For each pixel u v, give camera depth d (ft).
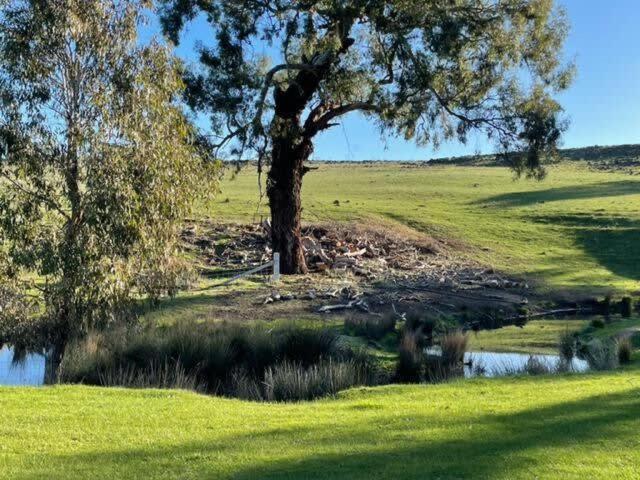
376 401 34.14
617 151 347.77
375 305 80.94
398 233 128.77
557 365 49.19
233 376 47.21
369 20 86.53
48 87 50.03
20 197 49.11
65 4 49.85
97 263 49.24
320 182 223.30
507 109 92.17
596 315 86.43
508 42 91.04
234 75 80.28
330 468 22.72
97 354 47.47
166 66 53.93
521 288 98.53
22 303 51.52
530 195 181.37
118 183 48.60
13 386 37.27
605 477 21.42
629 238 130.62
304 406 33.40
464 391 36.24
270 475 22.13
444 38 82.94
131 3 52.75
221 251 109.81
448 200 174.09
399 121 91.81
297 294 82.94
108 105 50.26
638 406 30.50
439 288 93.56
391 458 23.72
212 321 62.75
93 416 29.89
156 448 25.31
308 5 83.76
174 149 52.54
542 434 26.30
